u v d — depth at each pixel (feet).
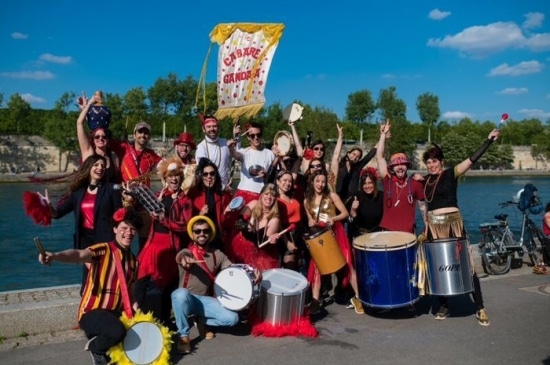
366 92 344.69
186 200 22.68
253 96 28.68
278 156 29.53
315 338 21.50
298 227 26.12
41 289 25.79
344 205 26.14
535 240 36.63
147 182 23.95
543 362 18.81
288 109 33.30
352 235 27.55
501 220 36.04
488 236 34.88
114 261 18.40
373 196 26.55
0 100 273.13
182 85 310.24
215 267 21.76
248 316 23.12
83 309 18.11
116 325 17.52
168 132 300.81
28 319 21.56
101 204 20.80
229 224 24.57
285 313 21.85
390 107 330.34
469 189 203.62
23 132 272.10
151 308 21.35
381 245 22.86
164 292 21.72
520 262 36.45
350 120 347.77
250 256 24.29
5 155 240.73
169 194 22.86
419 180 25.70
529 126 450.71
